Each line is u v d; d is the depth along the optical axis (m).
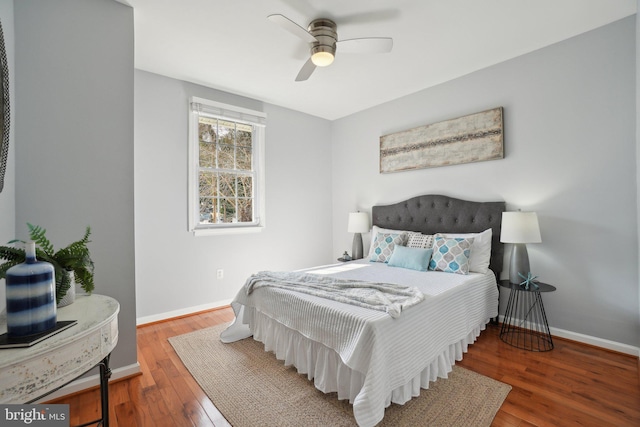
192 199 3.32
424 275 2.67
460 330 2.19
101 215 1.95
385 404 1.57
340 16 2.18
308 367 1.95
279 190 4.11
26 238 1.70
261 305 2.37
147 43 2.52
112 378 1.97
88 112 1.91
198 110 3.31
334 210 4.73
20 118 1.69
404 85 3.43
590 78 2.42
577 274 2.50
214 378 2.02
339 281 2.31
